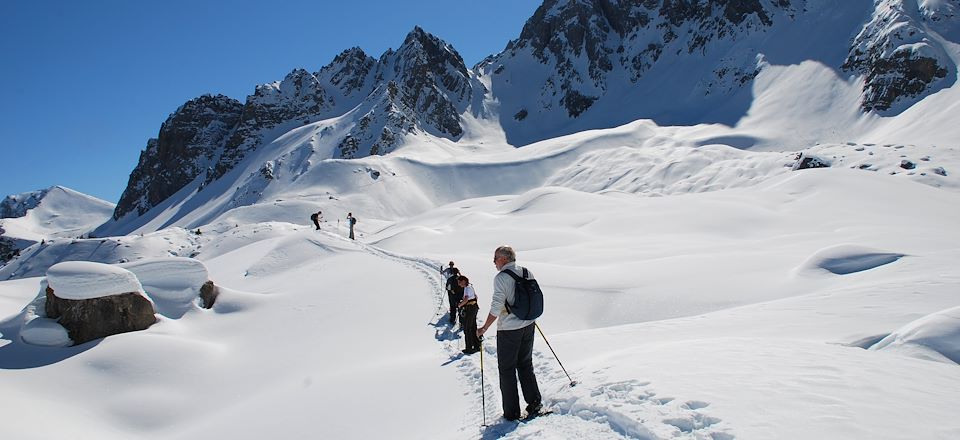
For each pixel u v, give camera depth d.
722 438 3.96
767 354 6.18
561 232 43.62
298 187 148.00
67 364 13.30
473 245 43.25
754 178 81.94
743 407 4.38
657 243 33.91
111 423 11.49
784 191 53.88
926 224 37.38
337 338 15.23
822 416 3.96
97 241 77.44
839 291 13.34
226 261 35.25
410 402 9.05
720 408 4.45
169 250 58.75
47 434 9.68
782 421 3.98
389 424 8.27
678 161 102.06
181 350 14.28
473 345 11.73
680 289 18.25
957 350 6.85
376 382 10.45
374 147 185.25
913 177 61.78
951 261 16.08
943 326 7.20
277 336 16.19
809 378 4.96
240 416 10.33
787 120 159.50
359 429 8.29
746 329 9.95
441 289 20.02
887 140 119.62
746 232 39.84
